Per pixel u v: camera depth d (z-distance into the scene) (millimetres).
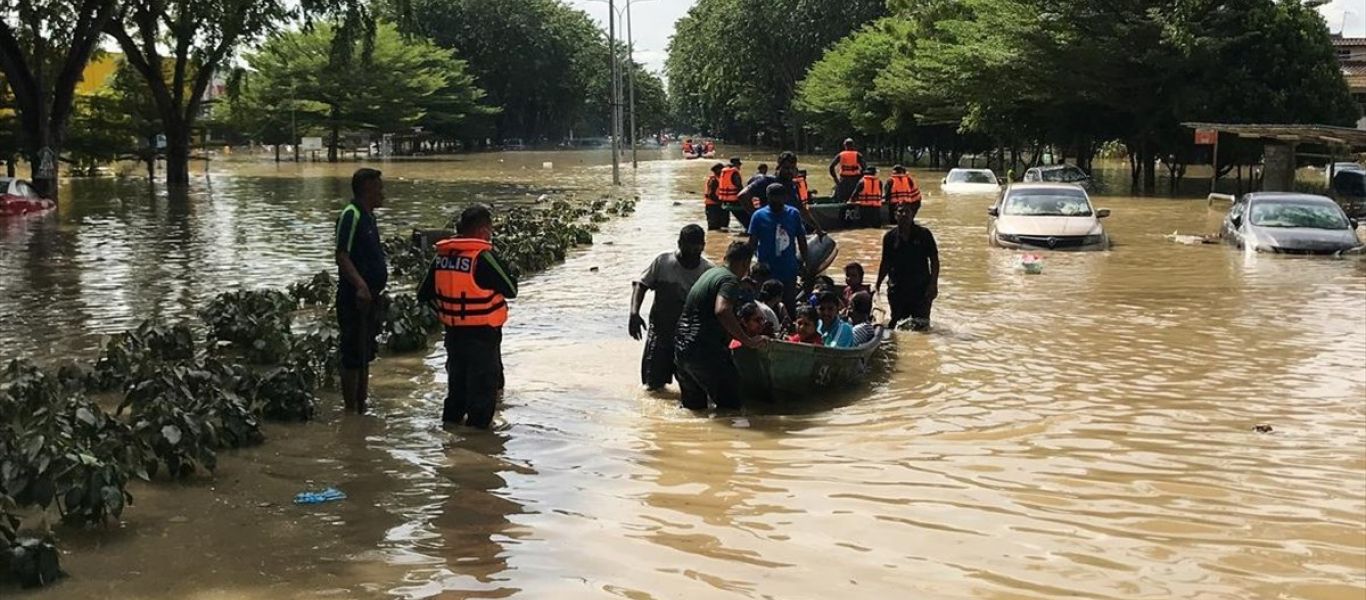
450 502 6250
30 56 37812
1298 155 32719
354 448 7383
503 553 5453
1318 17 36219
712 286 8430
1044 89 39438
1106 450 7273
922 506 6137
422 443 7520
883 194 25391
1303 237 18625
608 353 10625
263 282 15750
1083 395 8852
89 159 49594
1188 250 19438
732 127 126000
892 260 11914
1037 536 5672
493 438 7656
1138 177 41531
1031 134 44250
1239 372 9648
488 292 7914
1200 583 5082
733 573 5176
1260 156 36000
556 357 10445
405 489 6492
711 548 5504
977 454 7191
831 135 75562
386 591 4988
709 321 8430
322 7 40156
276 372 8188
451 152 94625
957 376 9586
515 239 17703
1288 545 5566
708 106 113375
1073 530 5762
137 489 6480
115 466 5914
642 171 55156
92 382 8789
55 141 34406
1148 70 37156
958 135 57781
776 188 10812
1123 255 18766
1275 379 9367
